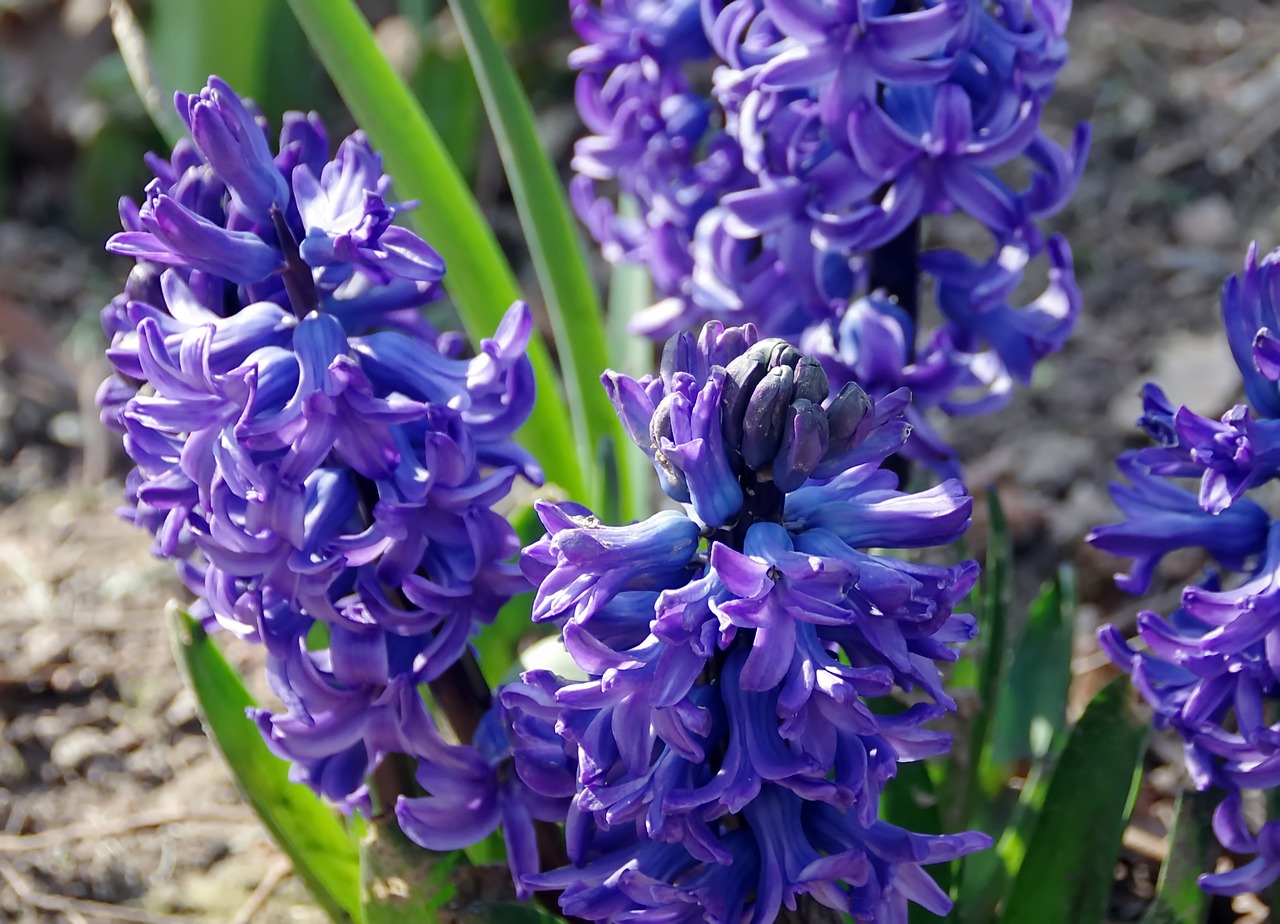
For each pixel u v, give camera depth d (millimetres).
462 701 510
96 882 622
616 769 446
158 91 628
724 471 433
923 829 521
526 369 472
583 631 429
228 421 450
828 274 539
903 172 503
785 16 485
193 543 484
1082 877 509
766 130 517
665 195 559
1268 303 471
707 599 426
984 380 549
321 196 461
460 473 460
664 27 550
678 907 446
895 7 512
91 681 711
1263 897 534
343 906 539
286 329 465
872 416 437
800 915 460
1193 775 481
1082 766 503
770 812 445
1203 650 462
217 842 636
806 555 423
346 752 487
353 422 453
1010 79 502
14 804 649
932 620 430
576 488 607
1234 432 458
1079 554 758
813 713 430
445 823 484
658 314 577
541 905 526
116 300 491
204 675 513
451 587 472
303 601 464
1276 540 470
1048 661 575
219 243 453
